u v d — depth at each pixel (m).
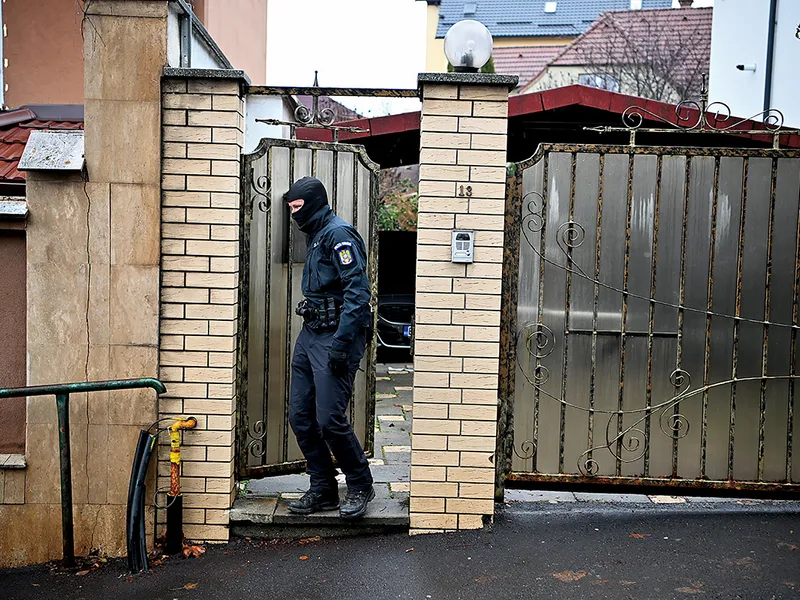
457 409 4.53
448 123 4.39
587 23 32.44
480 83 4.35
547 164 4.61
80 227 4.41
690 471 4.71
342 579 4.08
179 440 4.41
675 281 4.64
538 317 4.66
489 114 4.39
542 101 8.27
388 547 4.43
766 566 4.11
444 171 4.41
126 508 4.50
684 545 4.38
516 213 4.61
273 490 5.16
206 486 4.54
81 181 4.40
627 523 4.70
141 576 4.23
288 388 4.89
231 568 4.26
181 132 4.40
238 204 4.45
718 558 4.21
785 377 4.65
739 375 4.66
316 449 4.58
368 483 4.64
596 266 4.64
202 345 4.47
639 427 4.70
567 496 5.27
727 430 4.69
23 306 4.59
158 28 4.35
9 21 8.77
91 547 4.53
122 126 4.38
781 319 4.64
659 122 8.30
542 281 4.65
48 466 4.52
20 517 4.53
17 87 8.80
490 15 33.16
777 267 4.62
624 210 4.62
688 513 4.89
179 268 4.44
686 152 4.58
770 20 10.78
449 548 4.38
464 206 4.43
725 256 4.63
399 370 10.95
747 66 11.81
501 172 4.41
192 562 4.36
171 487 4.43
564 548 4.35
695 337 4.65
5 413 4.66
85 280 4.43
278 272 4.80
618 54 22.50
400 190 17.64
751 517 4.79
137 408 4.47
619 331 4.66
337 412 4.36
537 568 4.13
